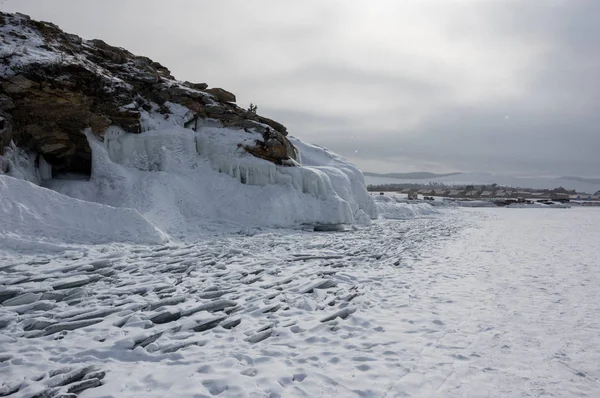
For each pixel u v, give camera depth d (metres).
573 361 5.14
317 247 14.78
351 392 4.21
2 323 5.90
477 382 4.51
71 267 9.02
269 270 10.33
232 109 22.38
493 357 5.24
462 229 24.59
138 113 18.53
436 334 6.10
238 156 20.52
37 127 15.92
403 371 4.76
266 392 4.16
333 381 4.45
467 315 7.10
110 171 16.89
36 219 11.75
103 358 4.96
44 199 12.46
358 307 7.44
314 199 21.11
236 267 10.57
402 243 16.69
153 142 18.67
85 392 4.07
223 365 4.78
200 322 6.21
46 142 16.34
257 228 18.12
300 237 17.09
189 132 20.09
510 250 15.58
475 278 10.28
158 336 5.66
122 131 18.25
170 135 19.03
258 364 4.87
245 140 20.95
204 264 10.69
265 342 5.69
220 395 4.06
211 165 20.41
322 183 21.62
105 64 20.06
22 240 10.62
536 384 4.48
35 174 16.25
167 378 4.39
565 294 8.67
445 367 4.89
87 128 17.06
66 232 11.95
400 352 5.36
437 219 33.72
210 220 17.75
